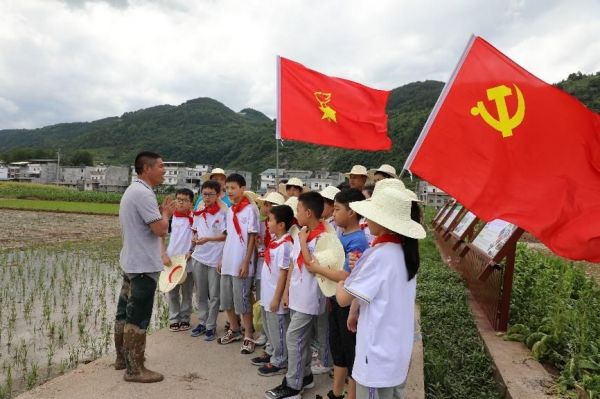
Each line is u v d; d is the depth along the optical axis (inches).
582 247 158.1
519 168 172.4
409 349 106.4
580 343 175.3
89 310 315.6
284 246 175.9
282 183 272.8
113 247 639.1
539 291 246.1
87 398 154.9
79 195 2021.4
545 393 151.3
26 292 361.1
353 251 147.7
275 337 177.5
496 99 179.2
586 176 165.6
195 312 277.4
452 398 164.6
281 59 256.4
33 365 217.0
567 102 170.4
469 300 291.6
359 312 116.9
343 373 149.9
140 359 170.2
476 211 173.8
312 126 256.5
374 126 269.9
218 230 221.9
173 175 3415.4
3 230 800.9
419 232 106.0
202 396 159.8
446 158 182.1
